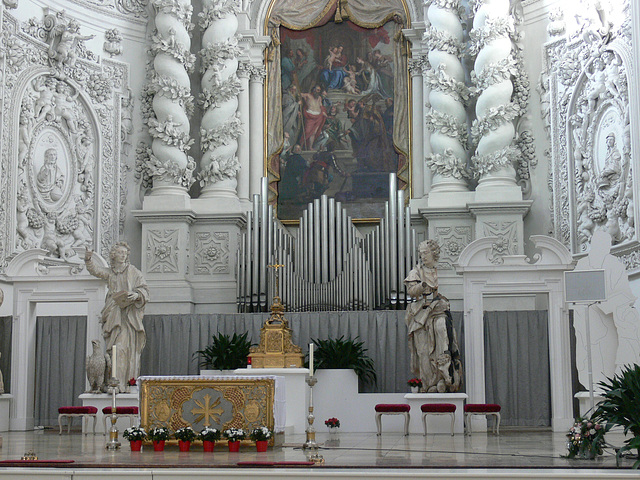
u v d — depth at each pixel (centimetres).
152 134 1798
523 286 1427
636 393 854
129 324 1464
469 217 1747
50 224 1680
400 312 1552
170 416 1046
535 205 1781
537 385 1430
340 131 1892
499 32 1761
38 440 1217
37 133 1664
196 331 1594
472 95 1817
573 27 1717
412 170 1853
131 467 788
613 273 1313
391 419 1391
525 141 1800
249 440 1026
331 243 1666
